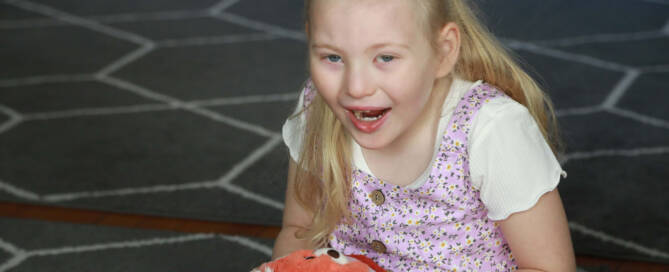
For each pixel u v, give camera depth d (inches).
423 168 42.6
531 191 39.8
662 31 121.2
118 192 80.4
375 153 43.2
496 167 39.8
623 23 124.6
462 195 41.8
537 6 131.6
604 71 107.1
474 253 43.8
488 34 43.5
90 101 102.3
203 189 80.7
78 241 72.2
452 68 41.3
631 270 66.3
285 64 113.7
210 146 89.7
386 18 35.4
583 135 89.7
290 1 140.0
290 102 101.0
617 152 85.7
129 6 139.6
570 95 100.0
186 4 139.9
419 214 43.0
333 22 35.8
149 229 74.0
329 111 43.9
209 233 73.2
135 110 99.4
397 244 44.1
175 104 101.1
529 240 40.7
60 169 85.1
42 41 123.5
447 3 39.1
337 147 44.0
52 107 100.6
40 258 69.6
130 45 121.8
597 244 69.7
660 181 79.9
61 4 140.6
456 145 40.9
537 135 41.0
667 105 97.1
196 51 119.1
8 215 76.4
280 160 85.9
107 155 88.0
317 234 46.8
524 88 44.0
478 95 41.6
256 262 68.9
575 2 133.3
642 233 71.4
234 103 101.0
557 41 117.9
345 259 40.8
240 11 135.9
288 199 50.4
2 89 106.1
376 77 36.3
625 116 94.3
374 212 44.0
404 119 37.8
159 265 68.5
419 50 36.8
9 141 91.3
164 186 81.4
